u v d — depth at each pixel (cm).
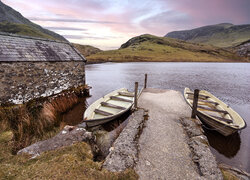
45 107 808
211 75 2781
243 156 534
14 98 755
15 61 740
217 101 930
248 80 2248
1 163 333
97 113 767
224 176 350
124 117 842
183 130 578
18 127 598
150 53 9112
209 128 696
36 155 369
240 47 10788
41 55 910
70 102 1025
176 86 1866
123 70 3644
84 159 368
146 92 1279
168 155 425
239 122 615
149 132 559
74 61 1160
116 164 363
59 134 471
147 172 357
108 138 629
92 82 2122
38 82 877
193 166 382
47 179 287
